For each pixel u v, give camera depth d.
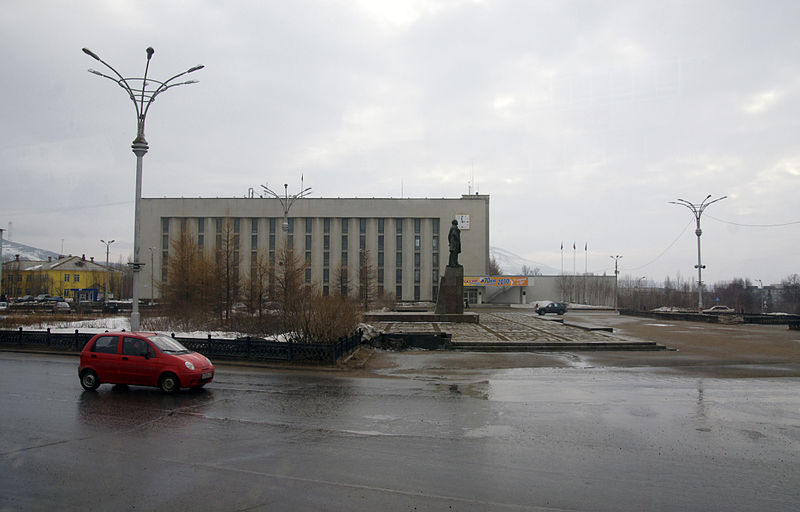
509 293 96.94
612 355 23.11
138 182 21.89
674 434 9.59
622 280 156.38
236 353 19.30
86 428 9.69
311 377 16.28
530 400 12.73
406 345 24.98
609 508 6.21
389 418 10.68
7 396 12.65
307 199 87.44
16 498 6.32
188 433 9.40
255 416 10.77
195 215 86.62
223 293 34.62
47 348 22.62
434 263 88.38
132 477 7.08
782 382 16.19
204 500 6.30
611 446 8.77
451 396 13.16
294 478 7.11
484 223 89.06
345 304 22.55
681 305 113.06
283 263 40.56
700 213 52.12
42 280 100.06
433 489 6.75
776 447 8.80
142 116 21.86
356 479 7.09
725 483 7.08
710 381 16.30
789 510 6.21
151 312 36.53
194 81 22.23
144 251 86.56
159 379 13.15
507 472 7.43
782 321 44.38
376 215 87.75
